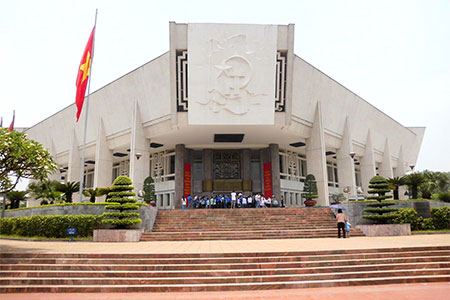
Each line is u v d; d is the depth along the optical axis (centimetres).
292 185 3484
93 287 812
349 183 3222
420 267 925
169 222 1997
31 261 958
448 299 681
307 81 2806
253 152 3466
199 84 2558
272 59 2562
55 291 815
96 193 2338
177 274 867
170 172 3488
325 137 3156
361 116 3478
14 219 2027
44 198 2498
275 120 2692
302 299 704
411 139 4528
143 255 967
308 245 1226
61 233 1762
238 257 958
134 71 2820
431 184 3409
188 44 2498
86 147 3509
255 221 2006
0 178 1259
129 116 2969
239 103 2595
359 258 980
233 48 2536
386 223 1948
